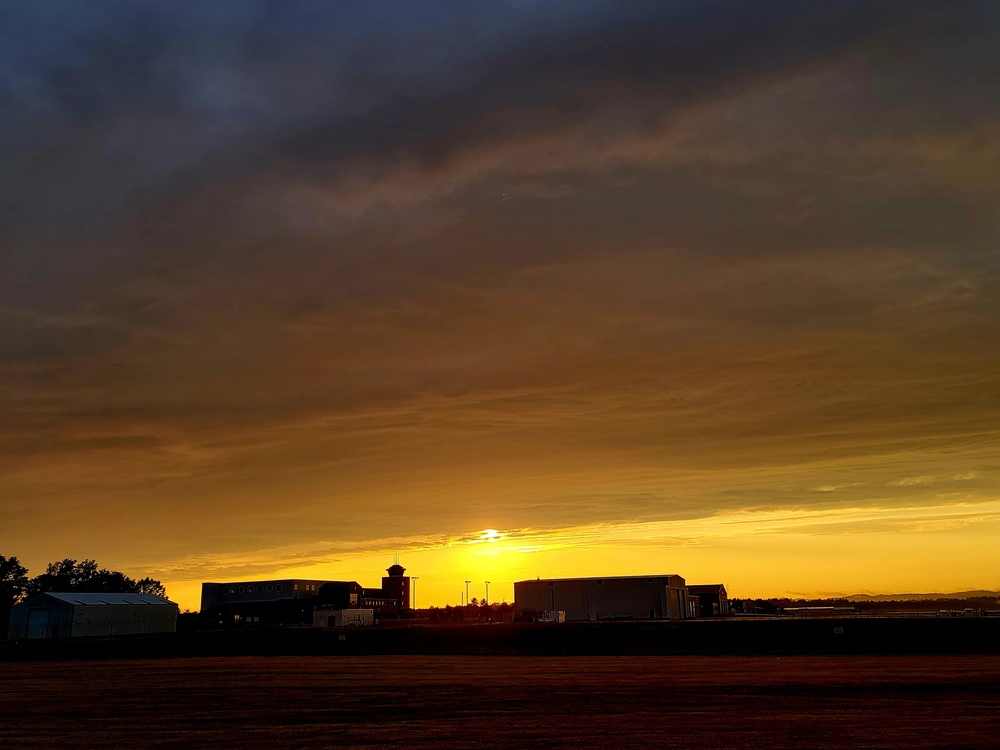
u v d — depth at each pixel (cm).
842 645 6012
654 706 3038
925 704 3034
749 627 6750
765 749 2183
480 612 13512
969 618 6675
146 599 11012
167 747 2308
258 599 13988
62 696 3697
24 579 15425
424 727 2595
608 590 10575
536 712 2914
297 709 3078
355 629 7944
